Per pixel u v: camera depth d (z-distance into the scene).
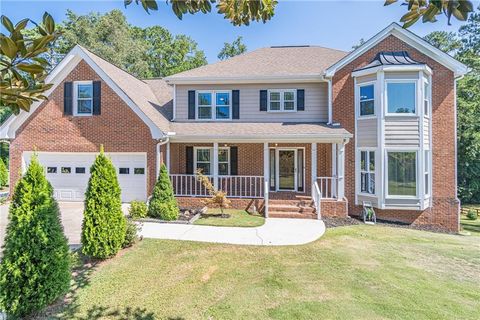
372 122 12.84
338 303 5.42
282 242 8.77
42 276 5.02
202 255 7.67
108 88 13.57
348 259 7.55
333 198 12.85
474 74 25.88
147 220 10.96
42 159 14.05
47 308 5.24
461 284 6.27
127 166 13.67
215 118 15.70
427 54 13.13
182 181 14.69
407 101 12.35
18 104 2.16
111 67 15.57
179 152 16.08
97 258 7.25
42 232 5.07
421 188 12.23
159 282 6.23
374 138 12.76
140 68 37.44
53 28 1.97
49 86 2.12
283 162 15.73
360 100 13.41
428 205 12.79
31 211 5.06
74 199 14.02
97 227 7.04
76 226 10.33
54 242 5.24
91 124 13.65
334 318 4.95
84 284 6.10
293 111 15.19
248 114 15.52
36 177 5.23
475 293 5.87
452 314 5.09
